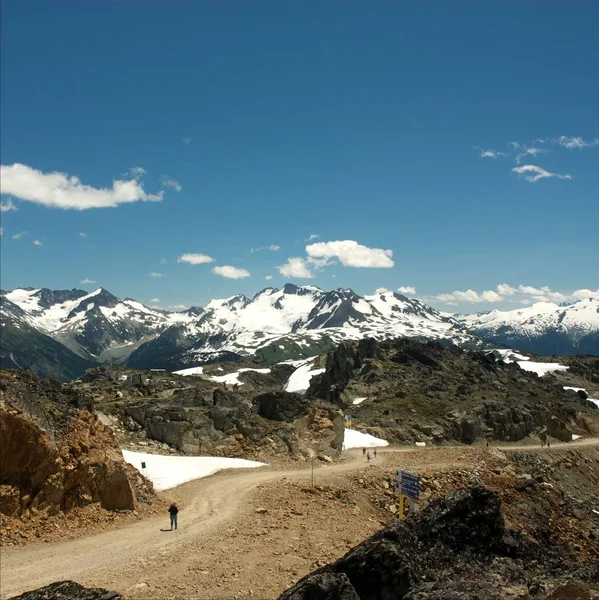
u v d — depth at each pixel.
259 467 62.69
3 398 36.97
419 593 17.78
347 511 49.59
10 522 35.03
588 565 21.25
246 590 29.20
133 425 69.81
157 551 34.25
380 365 145.12
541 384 154.50
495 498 22.94
